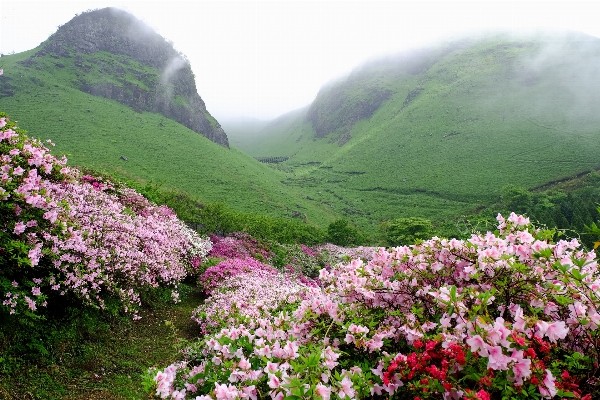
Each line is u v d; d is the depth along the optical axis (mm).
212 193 74000
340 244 37156
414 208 87062
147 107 120812
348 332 3377
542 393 2305
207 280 12148
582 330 2855
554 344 2779
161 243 11367
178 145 96625
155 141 93375
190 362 4863
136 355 7102
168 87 133500
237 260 15125
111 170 66062
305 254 25109
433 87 156000
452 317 2990
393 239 45625
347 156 135625
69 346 6309
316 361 2652
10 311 5430
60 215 7031
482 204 80812
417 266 4012
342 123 193500
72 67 114125
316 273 22609
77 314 6867
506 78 137500
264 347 3242
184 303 10969
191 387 3541
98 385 5855
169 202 19047
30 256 5391
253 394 2850
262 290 10336
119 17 138750
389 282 3889
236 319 5266
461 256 3811
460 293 3355
